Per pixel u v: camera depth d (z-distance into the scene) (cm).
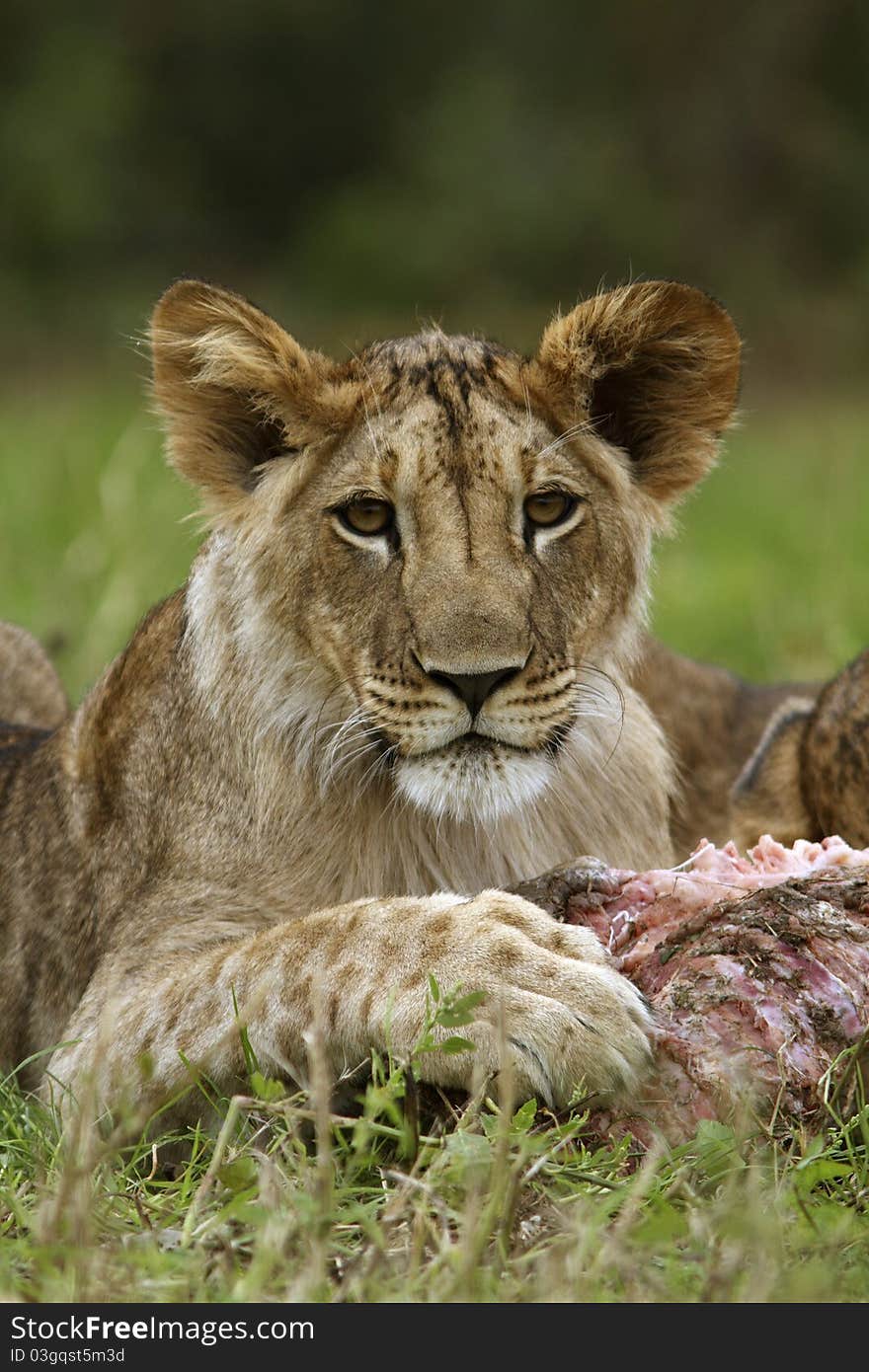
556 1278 477
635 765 784
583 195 5184
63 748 841
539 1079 570
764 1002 588
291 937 641
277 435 741
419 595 673
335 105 5572
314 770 723
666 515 790
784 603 1745
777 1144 563
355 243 5066
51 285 4853
